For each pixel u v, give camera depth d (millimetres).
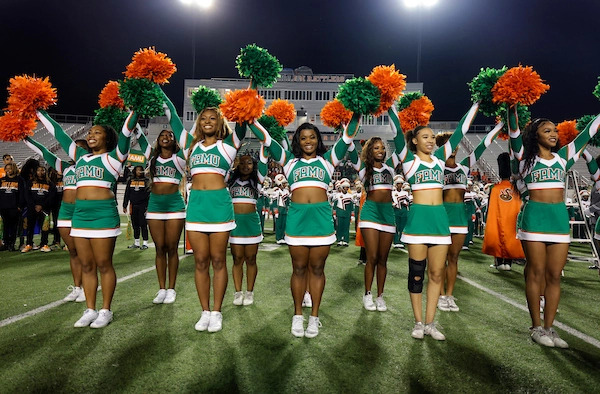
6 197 7398
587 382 2531
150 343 3041
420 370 2666
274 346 3029
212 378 2502
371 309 4020
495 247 6039
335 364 2736
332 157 3348
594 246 5879
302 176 3277
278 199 8914
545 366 2756
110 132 3646
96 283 3523
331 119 4121
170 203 4219
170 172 4262
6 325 3398
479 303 4367
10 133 3701
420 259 3262
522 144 3459
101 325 3361
